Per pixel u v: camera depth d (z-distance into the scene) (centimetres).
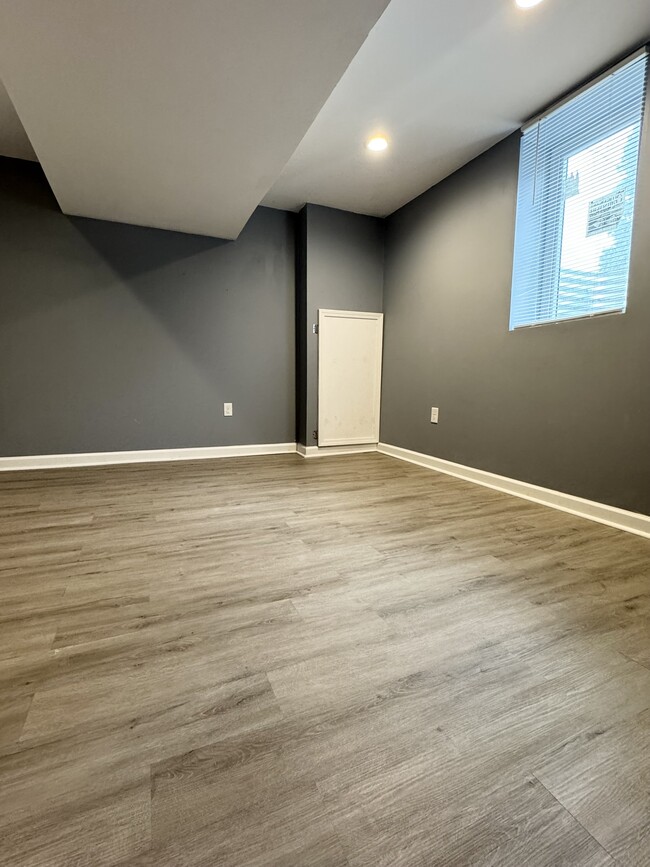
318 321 394
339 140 275
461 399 323
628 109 205
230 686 104
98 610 137
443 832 70
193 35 151
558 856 67
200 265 372
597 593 151
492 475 295
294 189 349
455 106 241
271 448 417
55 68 167
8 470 330
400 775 81
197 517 228
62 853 66
